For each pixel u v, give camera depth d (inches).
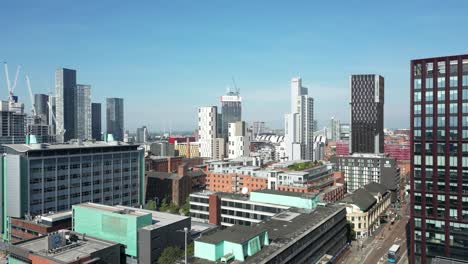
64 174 7111.2
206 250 3745.1
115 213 5251.0
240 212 7022.6
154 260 4909.0
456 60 4874.5
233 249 3745.1
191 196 7706.7
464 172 4813.0
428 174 5064.0
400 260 6072.8
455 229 4884.4
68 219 6112.2
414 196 5167.3
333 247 5846.5
